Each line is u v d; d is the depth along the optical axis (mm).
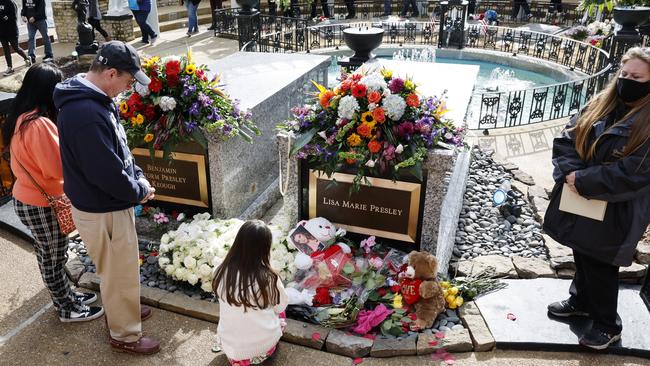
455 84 5320
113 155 2572
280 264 3549
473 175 5539
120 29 12180
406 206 3594
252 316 2754
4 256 4082
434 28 13570
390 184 3561
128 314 2996
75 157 2561
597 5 10859
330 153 3520
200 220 3982
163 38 13000
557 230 2938
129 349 3061
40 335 3240
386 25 13117
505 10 16109
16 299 3584
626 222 2701
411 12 16203
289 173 3795
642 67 2488
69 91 2529
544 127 7012
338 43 12727
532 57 11039
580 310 3242
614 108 2693
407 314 3271
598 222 2762
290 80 5250
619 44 8828
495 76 10523
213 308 3416
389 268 3582
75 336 3234
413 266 3264
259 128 4613
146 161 4152
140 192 2732
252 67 5863
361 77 3607
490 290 3559
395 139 3420
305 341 3139
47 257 3129
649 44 10273
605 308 2943
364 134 3410
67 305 3316
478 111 8344
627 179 2572
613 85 2676
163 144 3889
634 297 3449
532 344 3076
